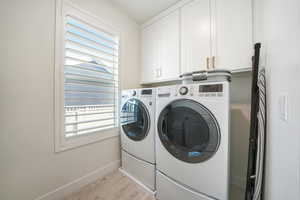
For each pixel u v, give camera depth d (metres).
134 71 2.14
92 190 1.37
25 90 1.05
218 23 1.32
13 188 0.99
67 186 1.30
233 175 1.47
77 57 1.43
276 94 0.70
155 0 1.67
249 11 1.15
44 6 1.15
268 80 0.86
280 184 0.62
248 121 1.41
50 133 1.19
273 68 0.76
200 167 0.93
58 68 1.24
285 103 0.58
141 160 1.44
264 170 0.88
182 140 1.06
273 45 0.77
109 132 1.71
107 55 1.75
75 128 1.41
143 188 1.36
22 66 1.04
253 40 1.14
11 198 0.98
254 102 1.00
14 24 1.00
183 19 1.62
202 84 0.96
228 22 1.26
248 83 1.42
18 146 1.02
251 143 0.99
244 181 1.40
